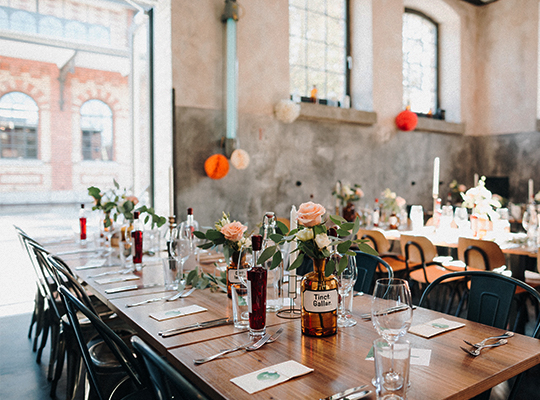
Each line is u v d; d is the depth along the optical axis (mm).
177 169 4535
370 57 6246
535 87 6992
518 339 1356
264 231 1765
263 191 5188
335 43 6340
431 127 6906
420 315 1633
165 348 1273
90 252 3072
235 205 4957
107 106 12945
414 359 1188
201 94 4699
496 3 7445
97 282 2170
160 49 4715
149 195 4984
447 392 981
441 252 4227
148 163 5008
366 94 6320
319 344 1301
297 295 1872
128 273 2383
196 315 1611
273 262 1383
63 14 10156
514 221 5496
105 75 12805
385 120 6414
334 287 1380
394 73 6523
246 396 966
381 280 1179
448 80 7645
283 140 5355
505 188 7086
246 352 1238
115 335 1486
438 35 7711
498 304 1695
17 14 9688
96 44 10547
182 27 4543
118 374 1894
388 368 901
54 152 12305
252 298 1342
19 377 2623
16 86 11680
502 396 2238
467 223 4164
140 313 1643
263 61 5164
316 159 5672
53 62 12000
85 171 12750
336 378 1060
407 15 7258
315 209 1354
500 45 7414
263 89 5172
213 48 4770
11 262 5707
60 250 3146
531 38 7012
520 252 3156
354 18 6449
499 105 7465
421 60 7457
